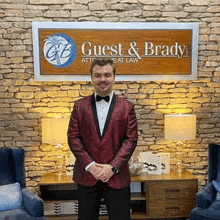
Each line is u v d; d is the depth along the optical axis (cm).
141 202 320
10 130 312
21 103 310
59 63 304
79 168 199
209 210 234
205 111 324
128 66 310
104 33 304
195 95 322
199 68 319
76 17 304
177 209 283
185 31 309
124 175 195
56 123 281
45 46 301
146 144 323
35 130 314
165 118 295
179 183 281
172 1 308
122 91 317
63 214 287
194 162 329
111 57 307
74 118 196
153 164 297
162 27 307
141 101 318
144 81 317
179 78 314
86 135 193
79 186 199
